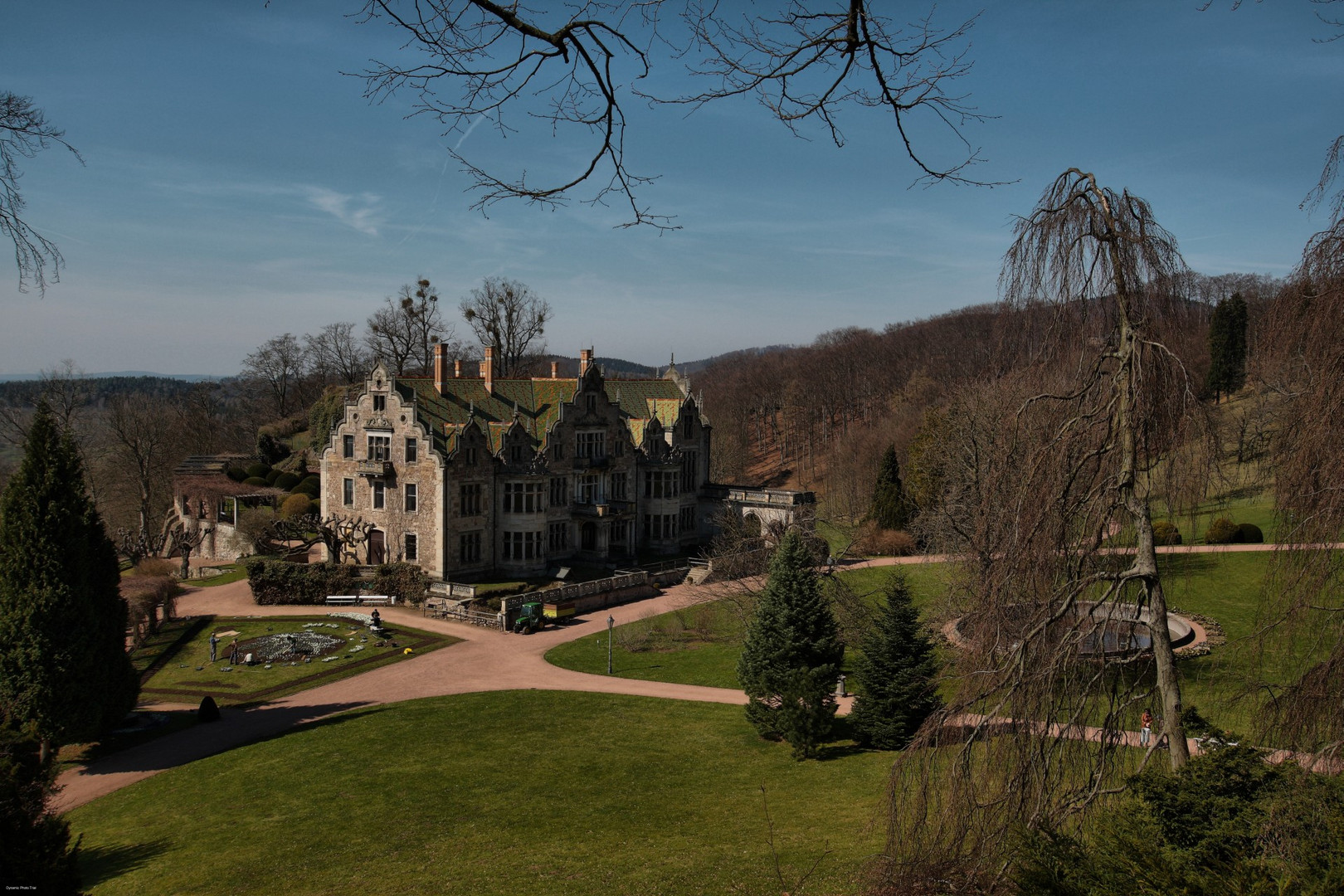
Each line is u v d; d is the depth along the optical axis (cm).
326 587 7381
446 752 4250
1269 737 1981
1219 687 3872
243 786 3884
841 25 1051
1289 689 1936
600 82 1045
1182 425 1634
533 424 8094
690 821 3388
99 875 3048
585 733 4522
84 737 4234
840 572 7581
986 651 1708
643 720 4712
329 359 15362
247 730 4666
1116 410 1673
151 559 8694
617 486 8769
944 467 7456
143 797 3831
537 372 12725
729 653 6088
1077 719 1680
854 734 4281
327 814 3550
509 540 7650
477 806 3606
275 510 9794
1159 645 1677
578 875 2870
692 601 7400
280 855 3162
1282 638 2203
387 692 5272
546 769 4019
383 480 7494
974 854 1590
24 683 4069
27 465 4184
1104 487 1673
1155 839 1514
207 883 2947
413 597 7175
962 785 1627
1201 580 6631
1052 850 1479
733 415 16950
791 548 4450
